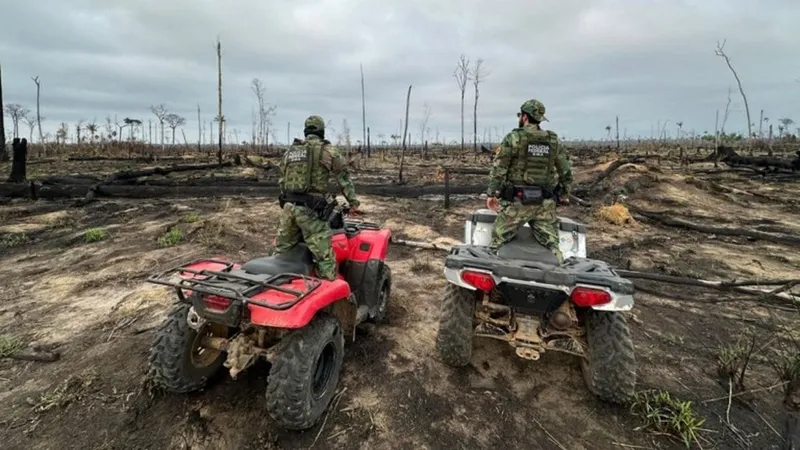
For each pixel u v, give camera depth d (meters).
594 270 2.91
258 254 6.72
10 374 3.26
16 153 13.15
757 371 3.47
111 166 23.00
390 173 21.88
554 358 3.62
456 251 3.38
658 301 5.06
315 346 2.59
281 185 3.30
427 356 3.64
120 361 3.41
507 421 2.85
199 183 14.20
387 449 2.57
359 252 3.96
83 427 2.67
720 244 7.77
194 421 2.74
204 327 2.95
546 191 3.46
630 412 2.93
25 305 4.57
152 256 6.36
